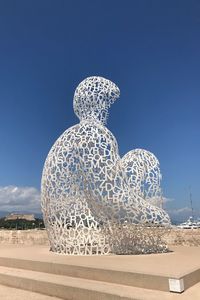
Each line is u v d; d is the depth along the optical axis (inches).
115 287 321.1
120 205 464.4
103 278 345.4
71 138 498.6
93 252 482.9
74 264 377.4
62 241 500.1
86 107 538.0
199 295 293.7
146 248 494.3
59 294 341.1
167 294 296.5
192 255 458.0
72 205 506.3
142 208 472.7
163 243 510.9
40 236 983.6
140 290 309.4
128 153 538.6
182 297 288.2
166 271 327.0
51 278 369.7
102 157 472.1
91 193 470.6
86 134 486.3
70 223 501.0
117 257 440.1
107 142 482.0
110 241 490.3
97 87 539.8
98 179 469.4
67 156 500.4
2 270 432.8
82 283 340.2
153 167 525.0
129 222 472.1
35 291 365.4
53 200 507.8
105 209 468.1
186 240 738.2
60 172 502.9
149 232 490.6
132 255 461.1
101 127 499.5
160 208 494.9
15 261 441.4
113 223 477.7
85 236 488.4
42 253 502.6
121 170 479.8
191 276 321.7
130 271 329.1
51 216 512.4
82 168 477.4
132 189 512.7
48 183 512.4
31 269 418.3
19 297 348.2
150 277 313.9
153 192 522.9
